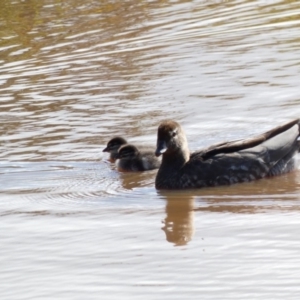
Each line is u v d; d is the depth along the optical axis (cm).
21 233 1244
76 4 3005
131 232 1224
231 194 1403
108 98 2033
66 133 1814
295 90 1959
